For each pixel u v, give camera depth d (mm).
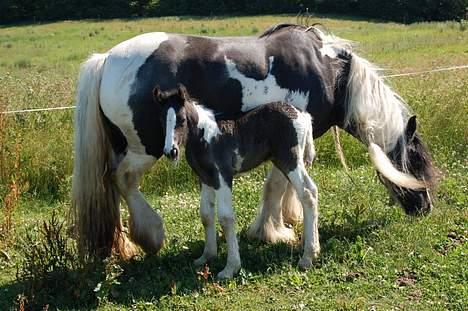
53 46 34594
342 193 7484
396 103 6594
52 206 7805
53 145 8281
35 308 5242
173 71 5484
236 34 39562
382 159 6355
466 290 5121
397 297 5129
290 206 6648
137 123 5504
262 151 5633
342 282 5426
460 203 7020
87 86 5621
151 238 5891
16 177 7121
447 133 9047
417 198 6660
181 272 5695
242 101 5734
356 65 6316
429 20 50062
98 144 5656
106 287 5207
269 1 55406
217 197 5453
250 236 6402
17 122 8672
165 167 8273
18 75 17484
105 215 5781
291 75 5879
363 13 51969
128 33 41844
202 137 5305
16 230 6879
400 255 5848
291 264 5746
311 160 5871
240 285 5430
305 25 6418
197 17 53562
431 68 15945
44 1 54344
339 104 6383
